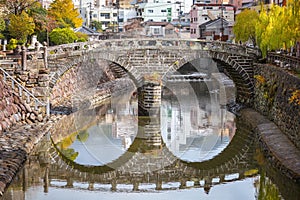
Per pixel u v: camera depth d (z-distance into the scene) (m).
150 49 41.09
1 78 31.77
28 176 23.62
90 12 102.62
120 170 25.95
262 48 42.09
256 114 38.34
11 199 20.17
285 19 35.84
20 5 48.78
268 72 37.53
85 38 59.81
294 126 26.67
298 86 26.77
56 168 25.48
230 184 23.56
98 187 22.88
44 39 52.66
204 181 24.27
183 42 51.12
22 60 34.28
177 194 22.11
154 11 109.44
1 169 21.91
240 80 45.06
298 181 20.67
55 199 20.56
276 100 33.28
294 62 32.41
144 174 25.19
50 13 61.53
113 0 129.25
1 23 45.47
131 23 97.50
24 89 33.59
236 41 56.78
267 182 23.44
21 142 27.25
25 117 33.69
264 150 27.80
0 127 28.73
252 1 83.12
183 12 115.19
